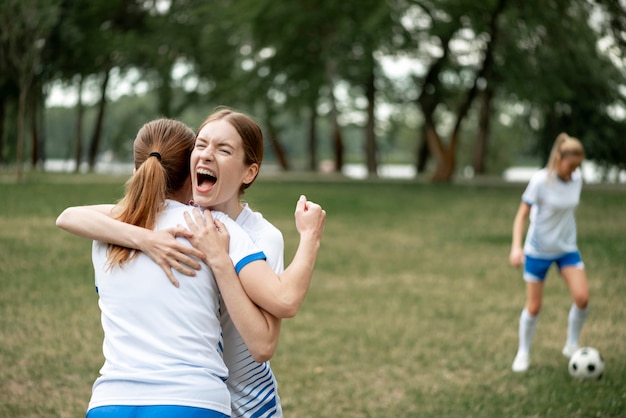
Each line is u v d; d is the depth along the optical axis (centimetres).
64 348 600
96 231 251
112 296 244
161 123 274
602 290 879
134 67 3656
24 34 2061
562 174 577
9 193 1728
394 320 745
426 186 2733
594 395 518
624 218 1600
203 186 257
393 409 493
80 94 3647
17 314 695
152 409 227
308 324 723
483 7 2522
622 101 2978
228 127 257
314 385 540
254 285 242
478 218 1678
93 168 3744
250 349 244
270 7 2645
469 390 534
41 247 1040
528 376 568
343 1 2595
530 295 588
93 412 234
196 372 232
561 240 583
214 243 245
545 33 2725
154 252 243
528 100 2845
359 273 1011
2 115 3262
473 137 4697
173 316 238
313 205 260
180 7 3400
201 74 3566
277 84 3177
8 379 524
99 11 3162
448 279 976
